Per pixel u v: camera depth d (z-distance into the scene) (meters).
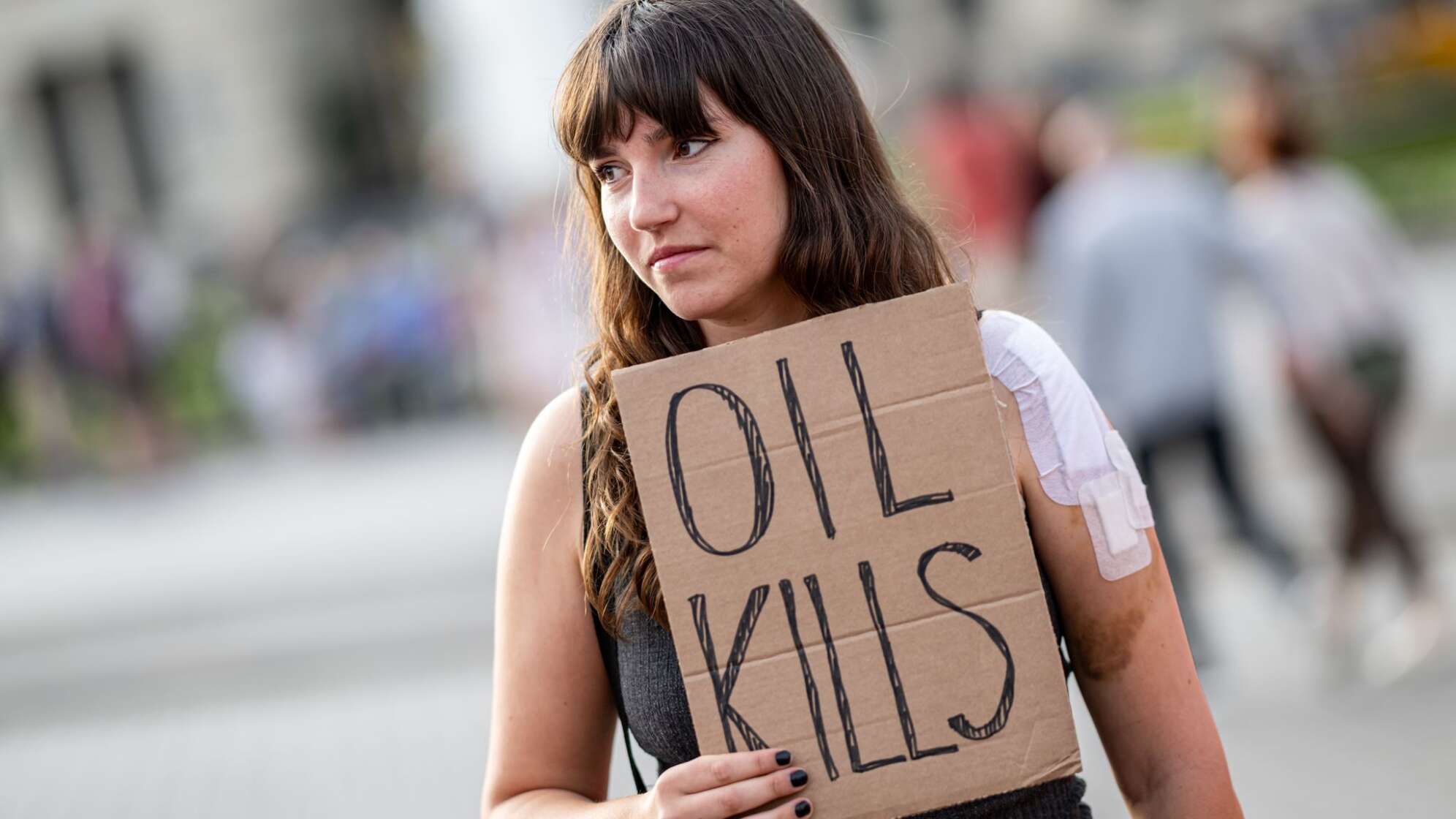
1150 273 15.22
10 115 60.25
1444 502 19.69
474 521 25.48
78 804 15.96
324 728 17.47
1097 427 5.04
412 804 14.32
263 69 59.44
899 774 4.79
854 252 4.94
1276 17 52.97
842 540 4.82
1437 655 14.96
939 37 60.03
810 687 4.80
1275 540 15.62
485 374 34.75
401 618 21.09
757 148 4.83
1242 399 24.45
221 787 15.84
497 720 5.25
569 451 5.18
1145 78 54.03
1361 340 14.91
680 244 4.81
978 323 5.05
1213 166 26.73
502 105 30.44
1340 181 15.49
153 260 39.03
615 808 4.87
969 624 4.79
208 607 22.78
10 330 38.16
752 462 4.84
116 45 59.72
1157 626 5.04
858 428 4.84
